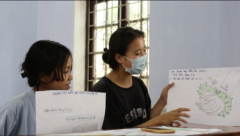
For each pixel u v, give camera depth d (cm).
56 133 74
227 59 224
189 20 262
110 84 130
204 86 113
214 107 108
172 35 272
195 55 255
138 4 331
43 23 382
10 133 92
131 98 135
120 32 138
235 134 77
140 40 137
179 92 117
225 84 109
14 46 350
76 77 354
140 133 66
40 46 101
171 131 68
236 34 209
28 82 103
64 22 365
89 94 85
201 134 67
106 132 70
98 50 360
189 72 118
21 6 363
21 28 361
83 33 367
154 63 282
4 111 89
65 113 80
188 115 101
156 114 138
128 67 136
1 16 338
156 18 286
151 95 280
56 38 370
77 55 357
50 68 98
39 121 76
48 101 78
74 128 81
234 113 104
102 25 360
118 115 122
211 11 248
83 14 369
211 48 245
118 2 349
